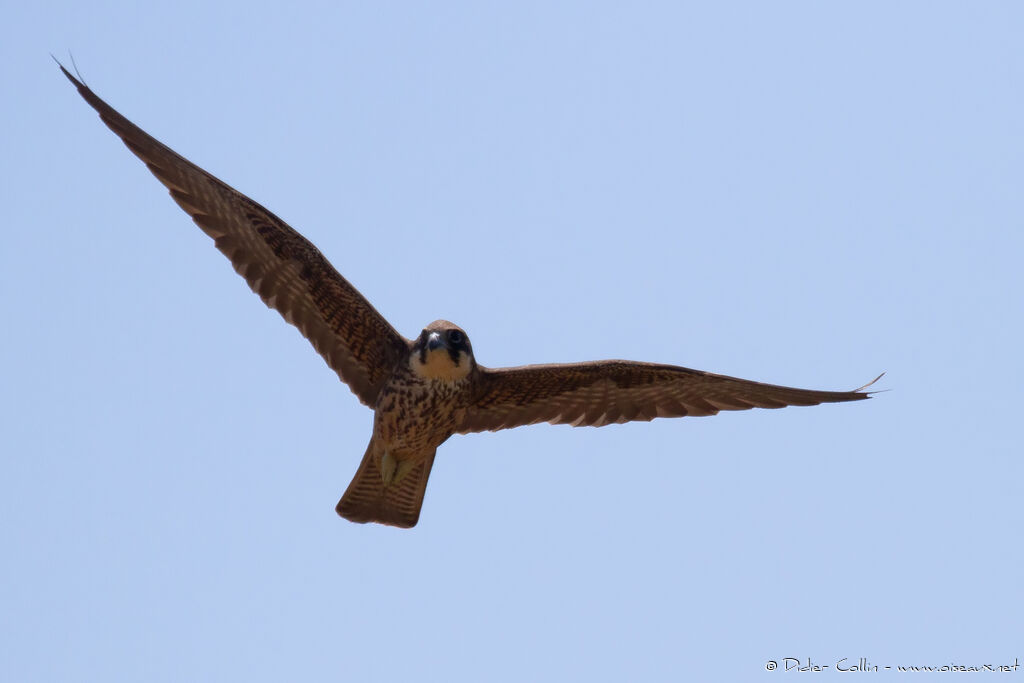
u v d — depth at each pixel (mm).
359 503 17359
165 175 15336
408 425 16469
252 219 15664
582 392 17859
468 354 16406
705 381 17672
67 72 14633
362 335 16516
